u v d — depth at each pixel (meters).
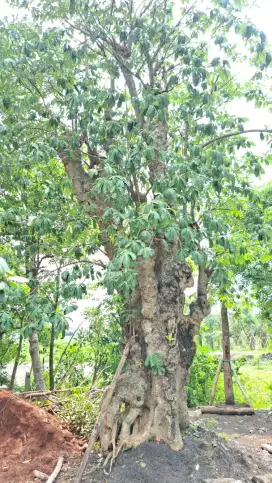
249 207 8.07
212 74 6.40
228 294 8.08
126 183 4.72
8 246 7.38
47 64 5.60
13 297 4.54
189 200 4.92
